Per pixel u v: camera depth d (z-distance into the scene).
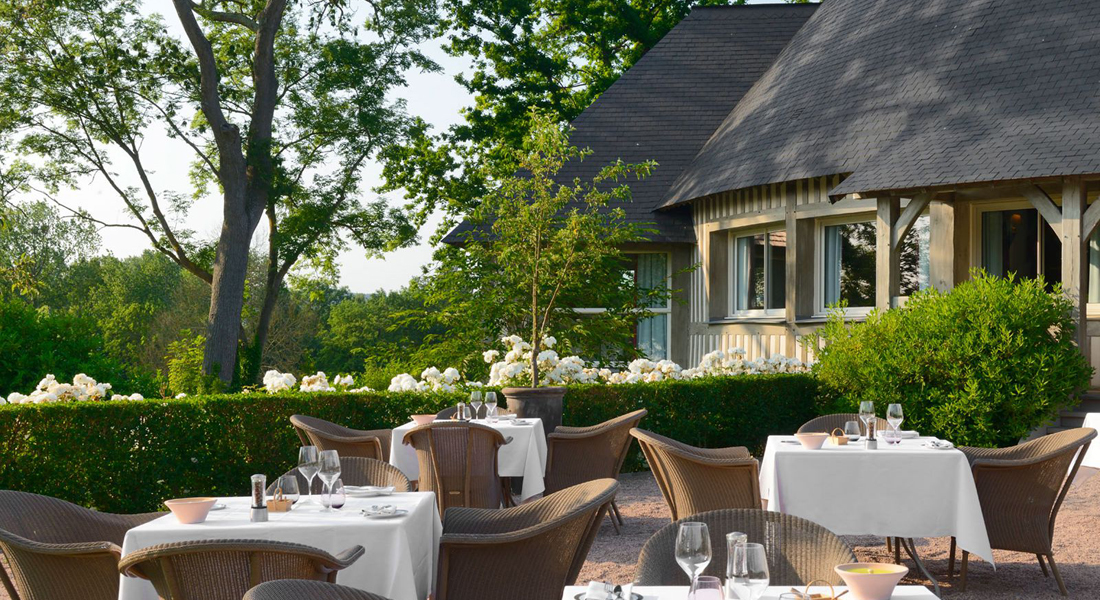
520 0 29.00
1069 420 12.66
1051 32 14.53
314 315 42.66
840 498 6.42
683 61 22.62
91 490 9.32
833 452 6.47
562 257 12.47
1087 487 10.13
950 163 13.16
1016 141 12.99
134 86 25.14
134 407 9.45
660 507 9.69
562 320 16.73
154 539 4.38
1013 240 14.82
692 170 19.39
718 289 18.95
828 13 19.59
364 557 4.48
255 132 24.05
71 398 10.25
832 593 3.24
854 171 14.78
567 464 8.52
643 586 3.54
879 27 17.52
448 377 11.38
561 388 10.29
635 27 29.86
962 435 11.25
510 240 12.59
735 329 18.28
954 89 14.78
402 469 8.51
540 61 29.75
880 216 13.82
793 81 18.52
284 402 10.02
